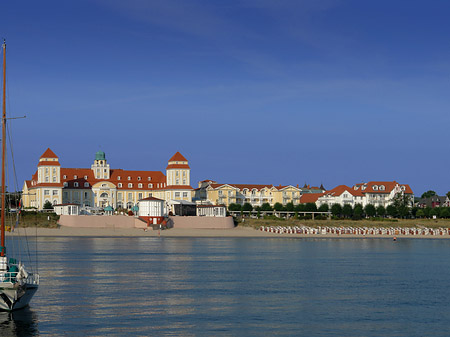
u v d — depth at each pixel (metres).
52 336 47.88
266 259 103.44
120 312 56.34
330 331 50.78
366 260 104.19
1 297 54.69
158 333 49.12
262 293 67.44
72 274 80.00
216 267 90.38
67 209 172.38
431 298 65.50
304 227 186.50
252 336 48.81
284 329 51.12
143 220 174.50
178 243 140.38
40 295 64.12
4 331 49.00
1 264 56.12
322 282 76.31
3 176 57.72
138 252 112.94
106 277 77.81
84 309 57.41
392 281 77.88
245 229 184.50
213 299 63.41
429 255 115.56
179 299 63.09
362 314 57.19
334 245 140.88
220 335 48.84
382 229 184.50
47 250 114.38
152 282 74.25
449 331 51.28
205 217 181.12
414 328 52.16
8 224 154.12
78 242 137.62
